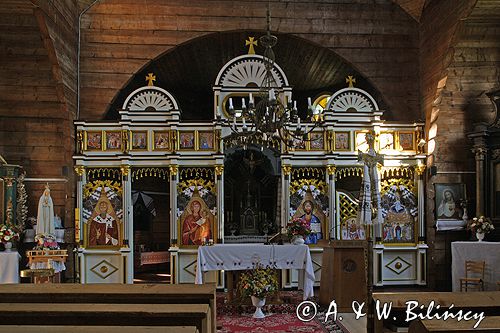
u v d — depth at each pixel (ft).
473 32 38.75
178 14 44.06
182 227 41.16
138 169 41.81
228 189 50.70
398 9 45.29
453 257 38.93
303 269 32.99
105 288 16.03
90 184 41.27
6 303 14.37
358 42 45.16
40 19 34.58
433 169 41.81
